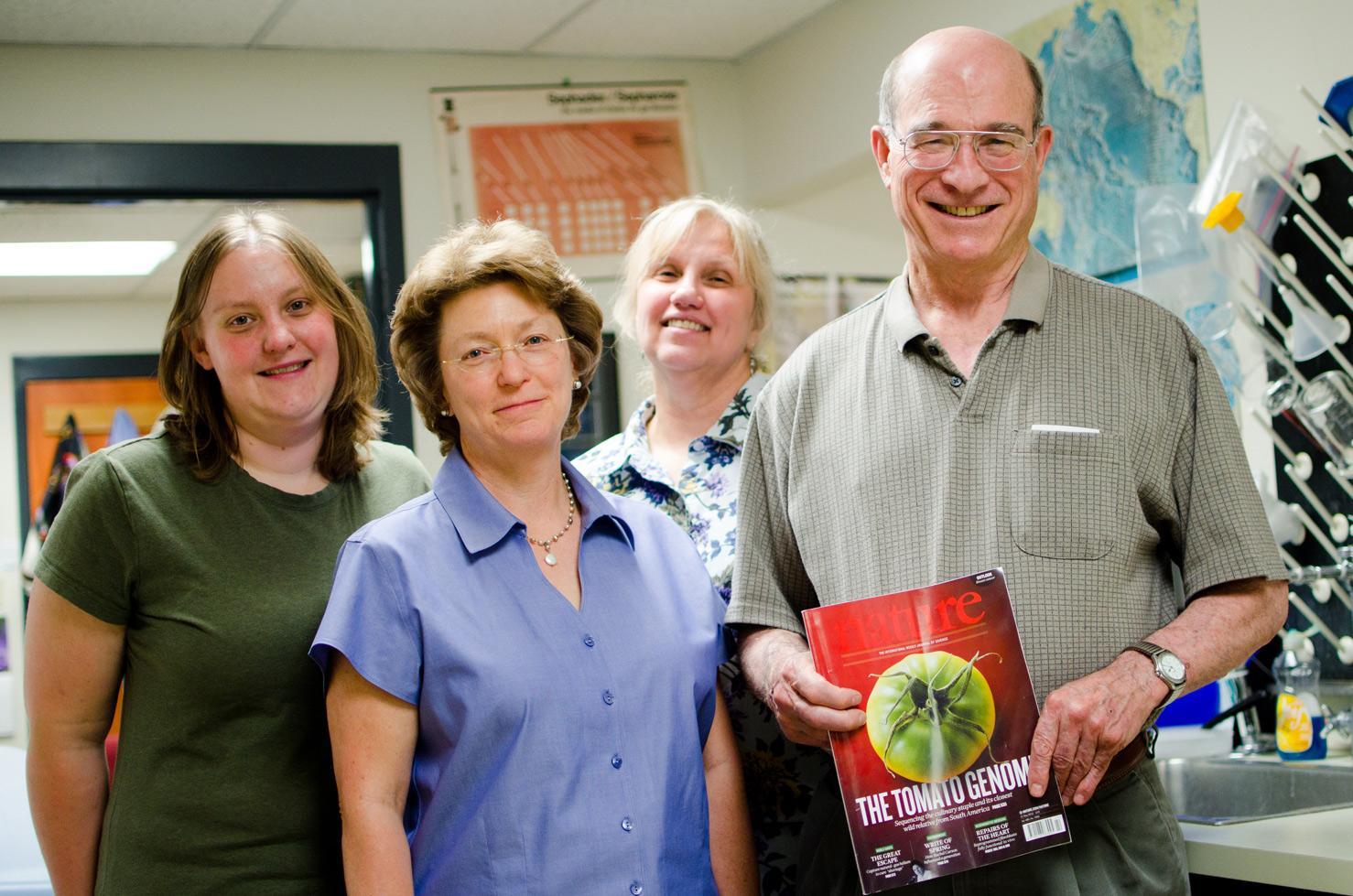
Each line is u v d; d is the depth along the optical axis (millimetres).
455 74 3453
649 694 1445
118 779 1522
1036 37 2809
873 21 3174
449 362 1457
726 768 1580
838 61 3303
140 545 1505
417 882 1364
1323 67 2172
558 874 1335
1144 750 1450
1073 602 1401
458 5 3119
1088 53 2674
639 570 1540
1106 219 2658
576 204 3521
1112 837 1390
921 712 1374
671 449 2143
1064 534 1407
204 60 3246
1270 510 2160
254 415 1562
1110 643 1403
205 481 1568
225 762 1498
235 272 1541
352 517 1646
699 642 1530
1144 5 2525
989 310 1514
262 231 1591
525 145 3492
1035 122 1489
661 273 2086
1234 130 2113
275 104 3301
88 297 5750
